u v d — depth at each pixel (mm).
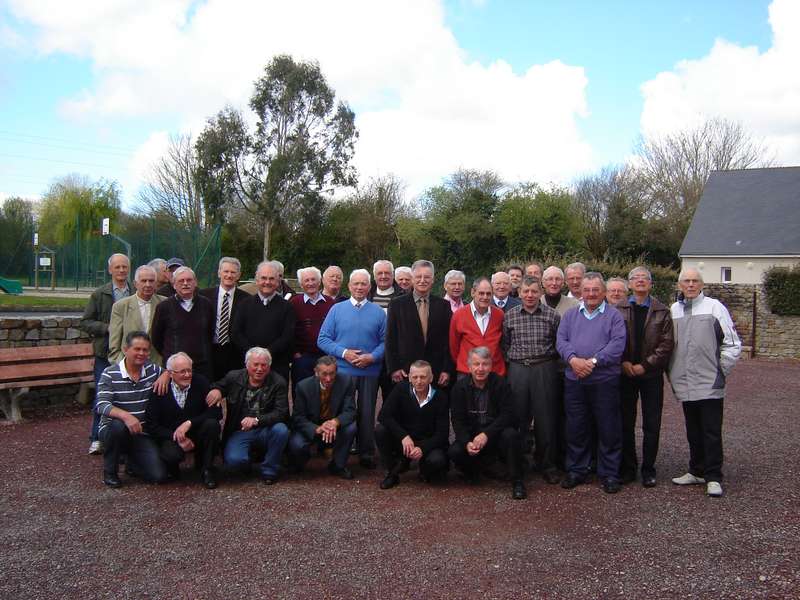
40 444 6617
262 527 4418
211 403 5535
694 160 41312
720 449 5297
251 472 5781
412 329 5855
